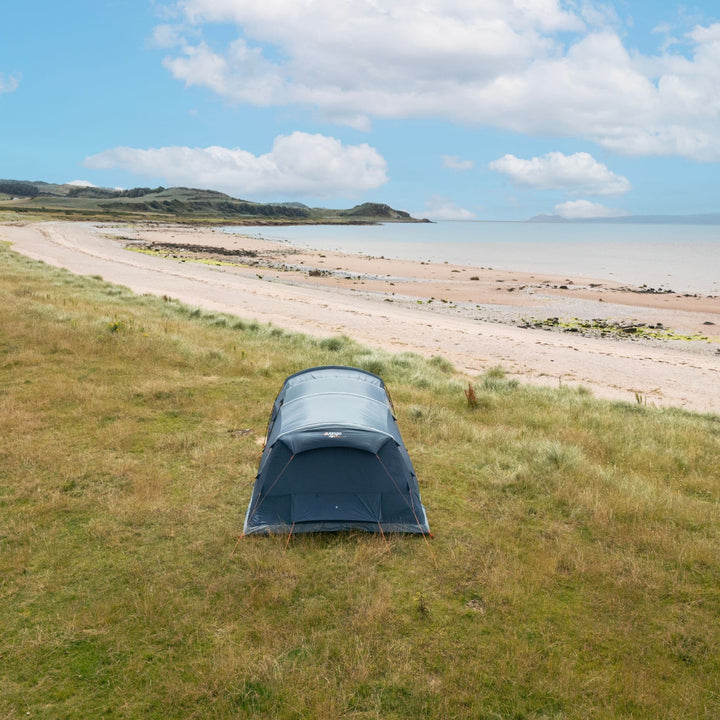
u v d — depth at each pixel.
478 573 6.65
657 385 19.11
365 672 5.11
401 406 12.68
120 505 7.96
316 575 6.58
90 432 10.41
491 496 8.62
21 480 8.55
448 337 25.97
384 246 110.81
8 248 52.66
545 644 5.56
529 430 11.77
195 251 76.31
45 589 6.21
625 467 10.15
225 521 7.72
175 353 15.77
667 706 4.84
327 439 7.57
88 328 17.12
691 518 8.09
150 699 4.85
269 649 5.42
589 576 6.61
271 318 28.27
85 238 83.62
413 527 7.59
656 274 59.75
